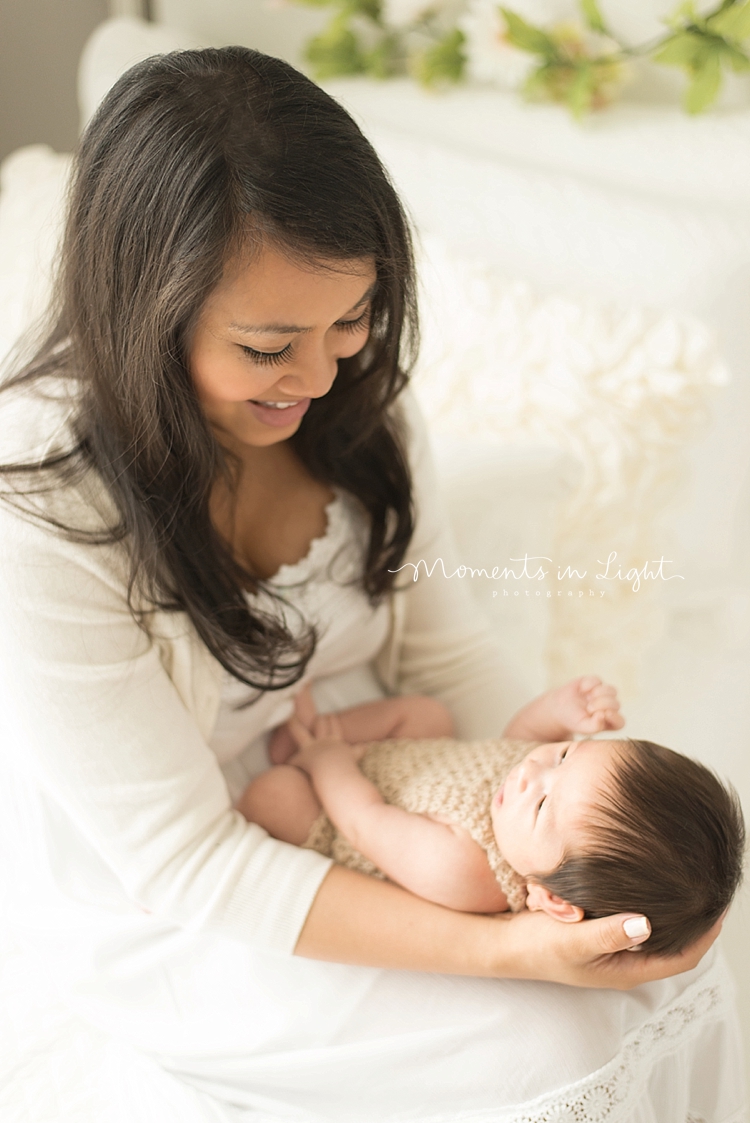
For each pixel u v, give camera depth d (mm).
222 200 704
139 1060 977
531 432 1474
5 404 909
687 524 1895
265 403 877
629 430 1485
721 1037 1043
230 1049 936
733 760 1825
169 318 757
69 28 2297
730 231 1604
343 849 1047
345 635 1149
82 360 830
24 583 846
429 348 1506
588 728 1091
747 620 2078
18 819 1088
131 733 901
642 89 1842
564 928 878
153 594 909
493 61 1832
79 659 872
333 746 1111
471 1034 904
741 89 1785
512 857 958
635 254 1635
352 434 1041
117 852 929
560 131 1785
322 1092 933
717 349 1483
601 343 1472
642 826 891
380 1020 928
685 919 879
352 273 761
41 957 1050
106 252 762
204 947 991
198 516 908
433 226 1767
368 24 2049
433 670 1281
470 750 1085
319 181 716
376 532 1098
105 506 885
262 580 1042
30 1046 996
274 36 2123
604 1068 893
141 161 726
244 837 955
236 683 1027
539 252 1703
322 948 926
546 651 1671
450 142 1872
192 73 738
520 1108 880
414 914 924
